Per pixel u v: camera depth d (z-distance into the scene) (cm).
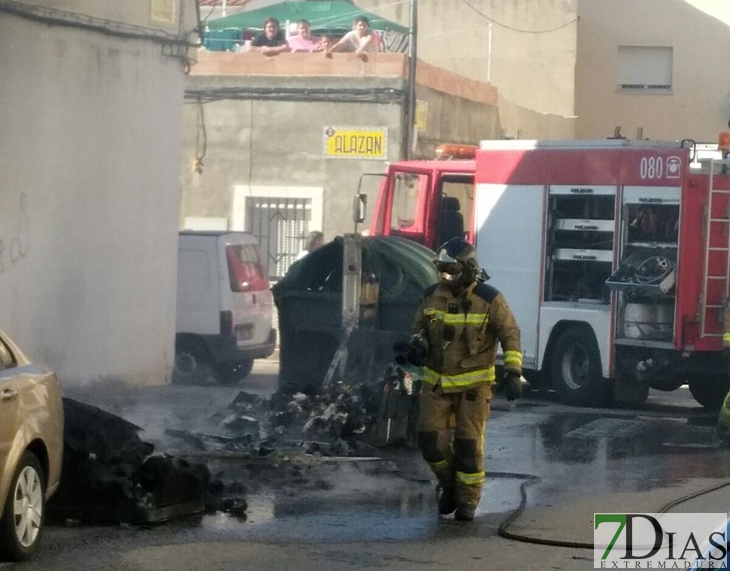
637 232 2038
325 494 1214
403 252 1731
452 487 1116
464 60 4462
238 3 3956
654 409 2070
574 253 2103
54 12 1847
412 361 1107
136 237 2069
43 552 945
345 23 3481
